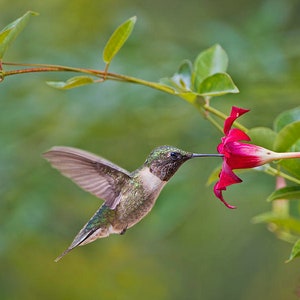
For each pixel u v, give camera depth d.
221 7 12.62
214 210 11.56
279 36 10.73
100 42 11.39
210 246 12.05
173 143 10.51
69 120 10.57
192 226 11.70
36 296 11.88
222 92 6.61
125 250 12.65
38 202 10.32
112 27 11.43
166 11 12.66
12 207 10.30
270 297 11.82
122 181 6.75
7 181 10.39
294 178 6.80
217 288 12.14
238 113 5.96
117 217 6.76
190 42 11.28
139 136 10.70
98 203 10.95
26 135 10.64
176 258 12.53
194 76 7.23
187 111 10.53
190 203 9.95
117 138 10.71
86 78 6.65
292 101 10.32
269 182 9.92
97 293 12.41
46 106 10.68
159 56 10.87
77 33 11.87
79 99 10.53
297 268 11.87
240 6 12.58
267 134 6.62
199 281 12.32
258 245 11.91
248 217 11.63
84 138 10.55
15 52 11.27
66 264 12.20
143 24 11.19
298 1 12.00
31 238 10.78
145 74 10.44
